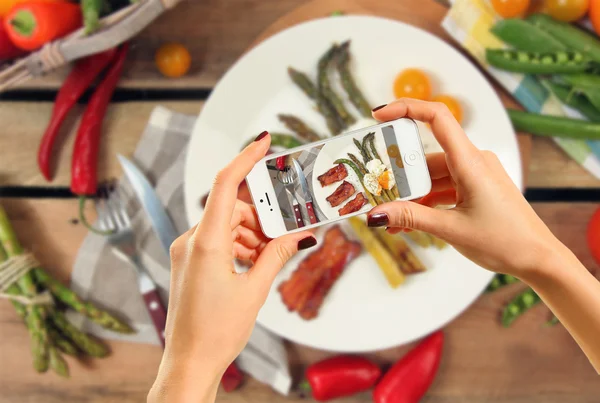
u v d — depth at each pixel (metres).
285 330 0.69
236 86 0.70
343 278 0.70
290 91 0.71
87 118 0.71
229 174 0.52
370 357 0.72
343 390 0.70
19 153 0.74
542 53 0.66
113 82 0.72
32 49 0.67
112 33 0.65
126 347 0.73
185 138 0.73
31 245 0.74
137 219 0.73
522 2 0.65
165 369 0.52
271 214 0.57
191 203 0.70
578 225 0.71
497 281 0.70
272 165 0.56
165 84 0.74
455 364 0.72
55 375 0.74
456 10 0.68
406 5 0.70
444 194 0.63
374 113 0.56
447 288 0.69
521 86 0.69
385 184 0.56
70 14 0.67
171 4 0.65
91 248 0.73
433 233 0.54
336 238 0.70
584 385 0.71
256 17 0.73
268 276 0.54
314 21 0.69
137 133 0.74
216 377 0.52
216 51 0.73
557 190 0.72
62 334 0.72
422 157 0.56
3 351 0.74
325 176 0.56
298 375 0.72
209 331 0.52
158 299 0.72
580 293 0.52
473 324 0.72
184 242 0.53
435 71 0.69
